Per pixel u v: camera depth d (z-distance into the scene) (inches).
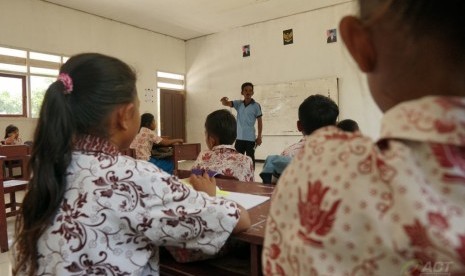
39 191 27.5
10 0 217.8
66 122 27.9
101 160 28.4
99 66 29.9
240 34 306.5
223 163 73.2
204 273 36.6
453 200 10.2
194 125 341.7
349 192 11.8
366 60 13.2
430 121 10.8
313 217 12.5
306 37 272.4
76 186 27.8
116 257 27.5
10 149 155.3
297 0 244.1
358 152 12.3
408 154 11.0
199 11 261.7
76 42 253.8
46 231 27.6
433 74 11.7
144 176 28.1
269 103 292.0
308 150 14.2
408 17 11.7
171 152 177.5
